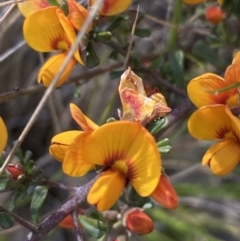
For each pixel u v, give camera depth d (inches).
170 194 5.8
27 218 10.1
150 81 8.1
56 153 5.9
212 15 8.2
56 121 9.5
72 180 10.1
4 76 10.0
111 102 8.9
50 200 10.3
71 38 6.4
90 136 5.6
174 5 8.5
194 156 9.8
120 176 5.8
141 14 7.7
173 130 9.6
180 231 9.2
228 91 6.2
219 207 9.6
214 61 8.1
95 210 7.0
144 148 5.7
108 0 6.6
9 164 6.4
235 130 6.1
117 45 7.6
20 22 9.9
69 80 7.9
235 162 6.1
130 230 6.8
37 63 10.0
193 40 9.0
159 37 9.8
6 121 10.4
